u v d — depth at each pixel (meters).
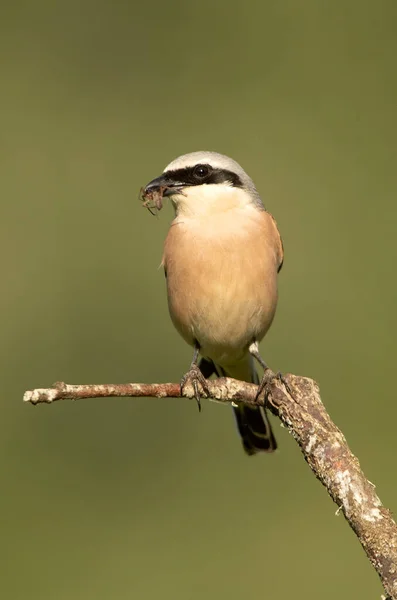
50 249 13.91
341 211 13.87
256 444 8.81
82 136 14.75
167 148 14.64
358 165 14.32
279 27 15.74
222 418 12.37
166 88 15.23
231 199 8.16
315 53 15.44
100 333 13.36
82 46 15.77
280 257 8.48
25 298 13.55
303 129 14.66
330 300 13.31
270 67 15.31
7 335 13.36
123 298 13.58
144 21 15.96
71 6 16.14
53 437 12.56
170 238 8.24
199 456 12.25
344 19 15.63
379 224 13.84
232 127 14.70
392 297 13.26
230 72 15.34
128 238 13.98
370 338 12.98
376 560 5.48
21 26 15.94
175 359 13.16
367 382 12.69
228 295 7.97
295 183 14.20
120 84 15.34
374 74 15.19
